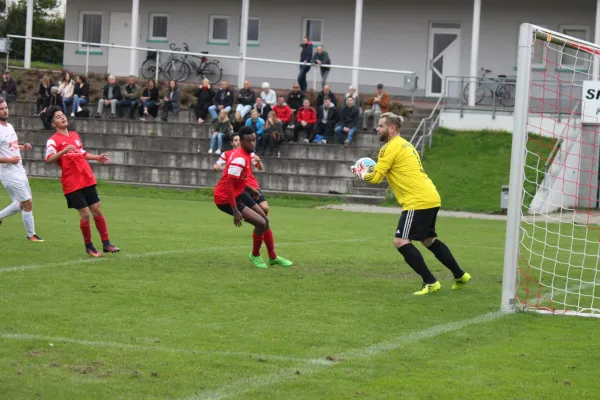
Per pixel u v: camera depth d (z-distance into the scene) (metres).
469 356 7.89
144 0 46.75
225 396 6.37
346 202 30.58
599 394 6.73
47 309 9.27
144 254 14.24
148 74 43.12
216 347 7.88
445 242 18.75
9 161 14.94
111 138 35.00
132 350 7.64
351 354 7.81
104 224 14.05
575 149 28.66
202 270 12.71
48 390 6.35
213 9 46.06
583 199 29.45
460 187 30.41
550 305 10.94
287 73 44.66
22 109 37.56
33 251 13.98
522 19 42.38
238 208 13.16
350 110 33.59
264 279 12.11
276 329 8.76
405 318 9.61
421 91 44.06
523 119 10.30
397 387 6.76
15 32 61.53
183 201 28.47
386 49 44.38
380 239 18.55
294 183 31.92
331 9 44.88
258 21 45.69
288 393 6.50
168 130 35.41
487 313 10.09
